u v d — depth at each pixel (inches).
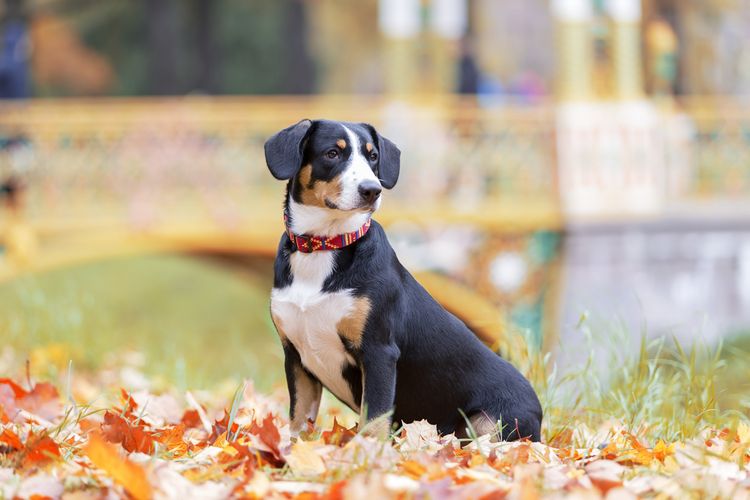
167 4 1024.9
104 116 488.7
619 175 489.7
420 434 163.5
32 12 866.1
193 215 491.8
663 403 213.8
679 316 483.8
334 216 163.3
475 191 495.8
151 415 204.7
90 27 1205.1
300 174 166.6
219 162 494.6
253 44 1192.2
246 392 213.0
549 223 484.7
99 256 488.7
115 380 298.8
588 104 494.3
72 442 158.6
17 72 512.1
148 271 853.8
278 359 415.2
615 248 486.0
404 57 563.5
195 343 452.8
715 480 137.6
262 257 515.5
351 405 176.2
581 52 495.2
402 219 487.2
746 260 490.3
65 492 130.2
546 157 494.0
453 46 564.4
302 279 164.9
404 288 170.7
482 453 156.0
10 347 337.7
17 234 476.1
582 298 479.2
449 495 126.1
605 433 191.6
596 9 498.3
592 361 230.8
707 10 716.0
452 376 175.2
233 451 153.0
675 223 487.2
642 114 495.8
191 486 132.1
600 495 134.3
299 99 1031.6
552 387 217.9
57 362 313.4
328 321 162.6
